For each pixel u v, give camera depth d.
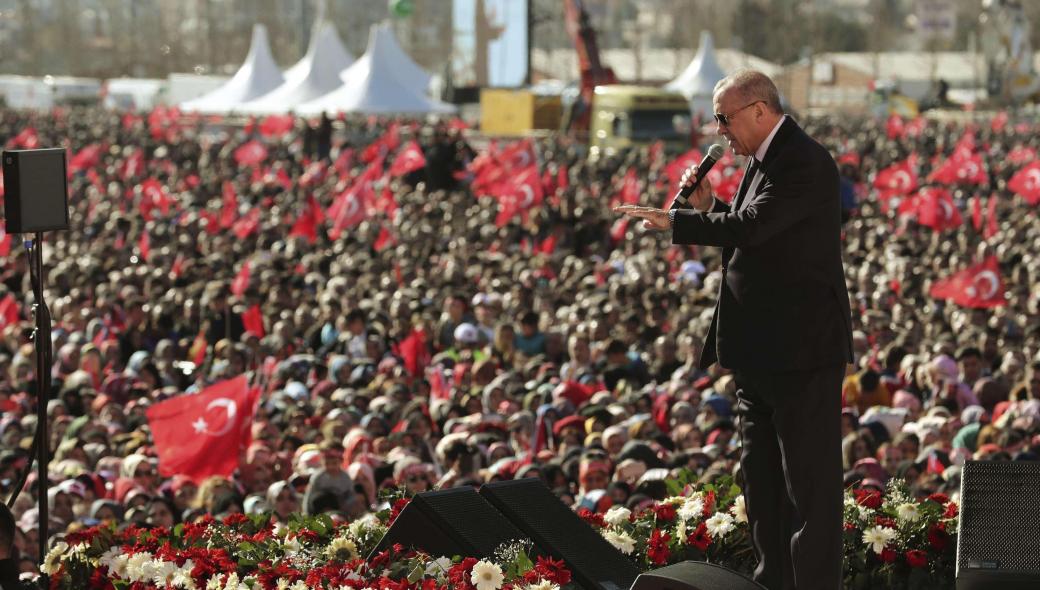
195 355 19.75
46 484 7.61
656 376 18.25
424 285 23.92
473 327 19.94
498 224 34.44
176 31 167.12
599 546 6.78
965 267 24.66
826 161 5.73
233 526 7.60
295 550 7.16
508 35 69.00
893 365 17.59
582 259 29.78
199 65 164.62
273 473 13.58
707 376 17.39
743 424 6.11
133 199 40.97
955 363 16.55
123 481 12.80
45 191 7.53
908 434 12.94
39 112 104.62
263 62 66.00
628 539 7.46
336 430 14.16
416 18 163.88
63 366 19.12
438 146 45.41
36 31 164.25
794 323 5.74
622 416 14.49
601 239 32.53
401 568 6.31
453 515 6.55
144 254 29.98
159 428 13.53
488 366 16.75
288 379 17.95
